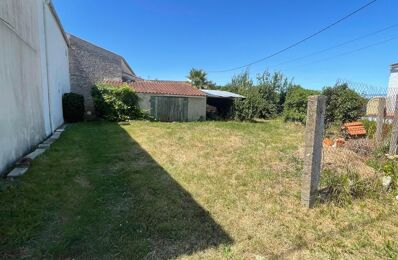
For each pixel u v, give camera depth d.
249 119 18.97
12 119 5.37
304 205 4.01
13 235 2.94
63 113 14.07
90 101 19.09
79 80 18.86
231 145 8.87
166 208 3.83
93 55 19.72
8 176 4.65
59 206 3.72
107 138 9.41
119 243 2.93
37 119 7.64
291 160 6.53
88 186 4.55
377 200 4.26
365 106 12.46
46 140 8.40
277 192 4.56
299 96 17.05
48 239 2.94
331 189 4.41
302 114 16.59
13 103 5.45
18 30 5.93
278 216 3.70
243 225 3.44
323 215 3.75
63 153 6.72
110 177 5.06
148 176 5.23
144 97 17.06
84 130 11.23
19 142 5.84
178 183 4.92
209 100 21.36
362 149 7.18
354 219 3.65
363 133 9.58
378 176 4.91
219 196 4.36
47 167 5.42
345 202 4.11
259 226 3.42
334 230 3.37
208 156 7.16
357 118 12.44
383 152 6.77
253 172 5.66
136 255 2.74
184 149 8.00
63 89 14.20
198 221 3.50
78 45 18.59
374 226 3.49
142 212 3.67
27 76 6.61
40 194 4.04
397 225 3.52
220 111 20.84
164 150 7.72
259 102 19.33
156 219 3.50
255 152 7.74
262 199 4.27
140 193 4.36
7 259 2.58
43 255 2.67
